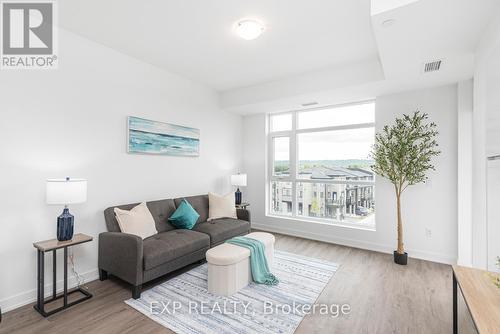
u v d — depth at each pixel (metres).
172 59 3.34
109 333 1.91
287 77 3.95
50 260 2.49
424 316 2.14
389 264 3.28
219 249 2.64
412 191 3.55
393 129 3.35
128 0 2.15
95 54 2.87
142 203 3.12
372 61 3.27
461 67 2.75
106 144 2.97
